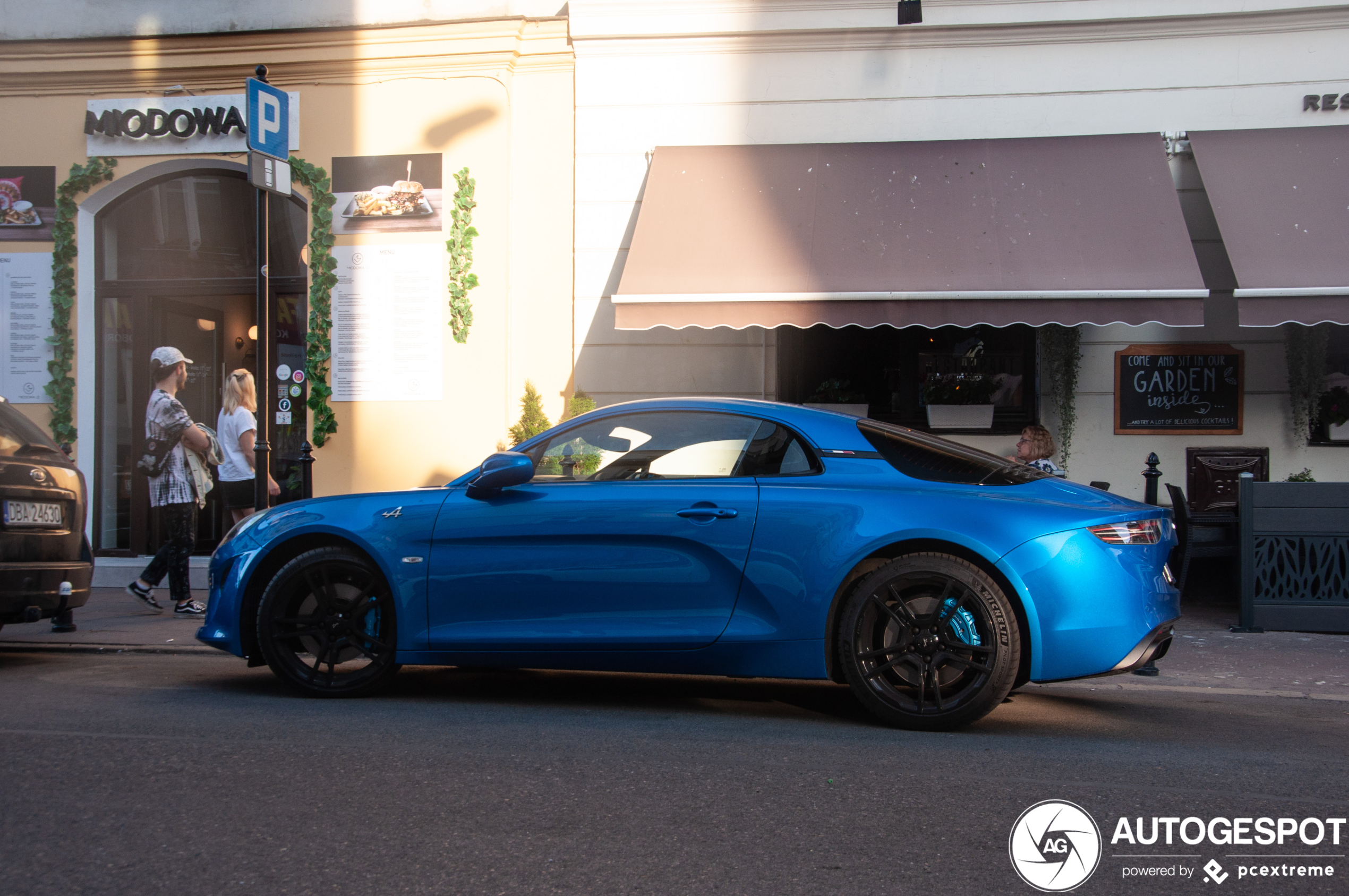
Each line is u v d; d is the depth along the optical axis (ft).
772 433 15.21
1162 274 25.08
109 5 32.53
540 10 31.07
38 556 19.16
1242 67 28.86
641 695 16.66
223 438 26.25
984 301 25.18
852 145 29.73
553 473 15.58
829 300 25.55
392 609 15.70
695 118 30.60
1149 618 13.69
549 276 31.17
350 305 31.58
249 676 18.24
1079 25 29.25
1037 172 28.02
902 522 13.99
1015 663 13.62
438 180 31.30
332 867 8.98
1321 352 28.66
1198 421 29.12
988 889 8.70
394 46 31.35
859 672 14.07
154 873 8.83
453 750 12.74
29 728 13.82
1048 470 25.68
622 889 8.58
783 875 8.91
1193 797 11.28
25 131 33.19
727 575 14.44
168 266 33.73
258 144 22.48
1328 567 23.21
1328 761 12.96
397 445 31.42
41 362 33.14
